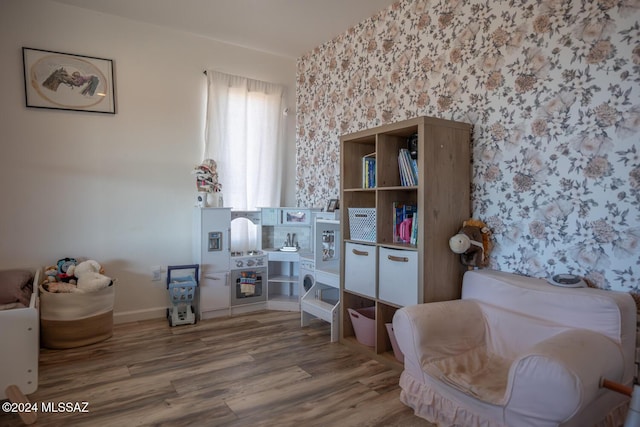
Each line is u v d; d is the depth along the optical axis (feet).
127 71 11.07
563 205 6.70
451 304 6.95
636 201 5.82
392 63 10.09
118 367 8.11
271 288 13.55
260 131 13.23
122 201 11.10
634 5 5.79
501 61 7.59
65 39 10.25
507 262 7.57
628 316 5.48
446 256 7.73
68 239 10.41
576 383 4.39
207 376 7.71
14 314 6.30
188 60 12.00
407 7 9.64
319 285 11.01
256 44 12.77
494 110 7.73
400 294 7.91
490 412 5.31
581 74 6.42
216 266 11.63
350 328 9.76
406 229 8.46
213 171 11.80
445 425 5.98
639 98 5.76
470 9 8.16
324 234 11.15
